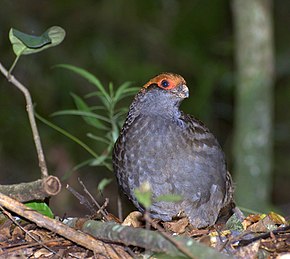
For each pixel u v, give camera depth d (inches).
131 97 557.9
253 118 510.9
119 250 272.8
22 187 281.0
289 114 641.6
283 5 643.5
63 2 579.8
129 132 322.0
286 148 643.5
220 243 274.8
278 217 316.8
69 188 305.3
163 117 323.0
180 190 316.8
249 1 504.7
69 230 271.7
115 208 572.7
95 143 559.5
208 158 319.0
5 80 568.4
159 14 604.4
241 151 514.6
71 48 576.4
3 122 574.2
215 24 612.1
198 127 323.6
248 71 510.0
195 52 605.9
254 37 506.6
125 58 581.6
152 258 270.2
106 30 585.9
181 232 301.4
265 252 273.3
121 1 590.6
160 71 588.4
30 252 277.0
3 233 291.3
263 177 513.7
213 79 594.9
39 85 568.1
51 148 577.3
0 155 584.4
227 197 337.4
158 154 315.0
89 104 566.3
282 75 624.7
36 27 566.3
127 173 323.0
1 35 557.6
